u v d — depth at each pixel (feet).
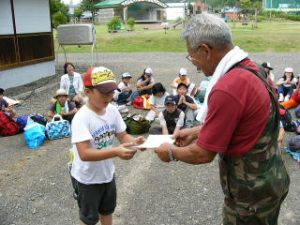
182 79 25.89
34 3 37.99
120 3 157.07
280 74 40.50
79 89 26.07
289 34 77.92
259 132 6.12
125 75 27.61
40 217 12.39
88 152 8.33
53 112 22.45
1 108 22.16
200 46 6.25
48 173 15.92
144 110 26.21
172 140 7.75
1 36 33.50
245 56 6.33
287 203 12.85
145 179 15.01
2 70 33.76
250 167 6.29
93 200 9.21
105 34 92.12
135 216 12.21
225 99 5.94
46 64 40.45
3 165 16.97
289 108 23.88
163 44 73.97
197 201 13.14
